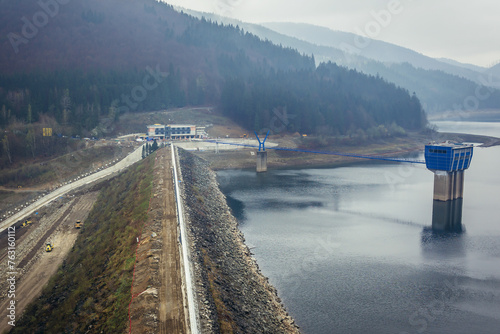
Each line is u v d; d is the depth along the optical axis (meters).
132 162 195.25
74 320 57.62
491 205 145.12
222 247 88.69
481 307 73.62
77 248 93.44
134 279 61.41
